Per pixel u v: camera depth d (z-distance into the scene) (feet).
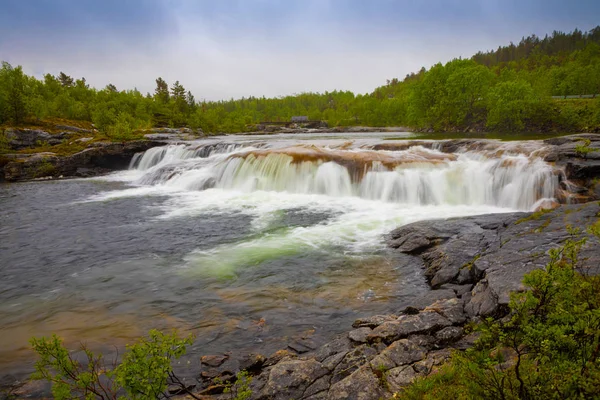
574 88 295.89
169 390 20.43
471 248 35.09
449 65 241.76
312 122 473.67
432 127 251.60
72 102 289.33
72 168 120.78
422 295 29.48
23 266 40.19
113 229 53.11
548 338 11.91
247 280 35.06
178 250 43.80
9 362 23.88
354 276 35.17
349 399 17.04
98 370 22.33
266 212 60.44
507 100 193.16
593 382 10.49
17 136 152.25
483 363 12.71
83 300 32.07
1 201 75.51
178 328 27.25
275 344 24.93
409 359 19.54
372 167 71.67
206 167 90.79
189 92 381.60
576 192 55.47
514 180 61.72
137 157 131.44
